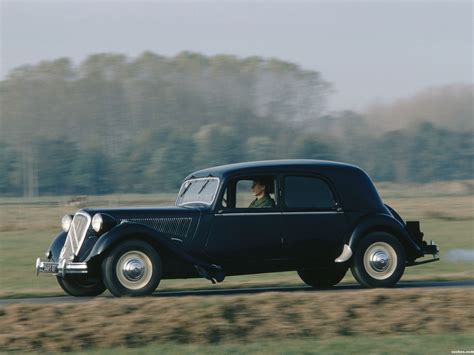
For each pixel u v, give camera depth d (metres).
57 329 13.96
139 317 14.52
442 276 24.08
